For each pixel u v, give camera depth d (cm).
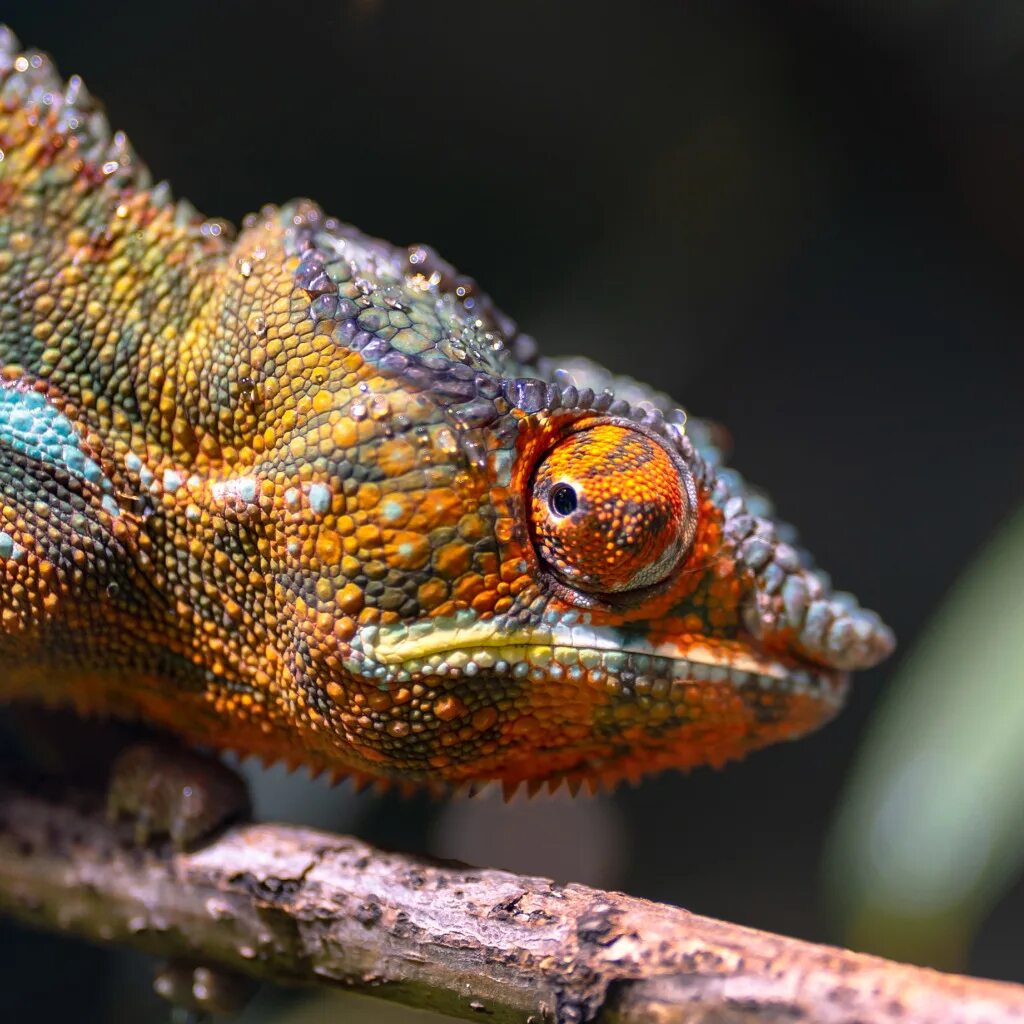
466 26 53
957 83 69
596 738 46
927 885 49
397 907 46
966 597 50
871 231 80
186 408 46
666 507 45
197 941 46
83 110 47
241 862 46
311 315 46
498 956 45
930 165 75
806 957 44
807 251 80
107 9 51
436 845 65
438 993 45
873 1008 44
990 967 73
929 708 50
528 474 45
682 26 62
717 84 65
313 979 46
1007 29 66
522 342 47
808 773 79
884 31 66
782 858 77
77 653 47
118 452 46
